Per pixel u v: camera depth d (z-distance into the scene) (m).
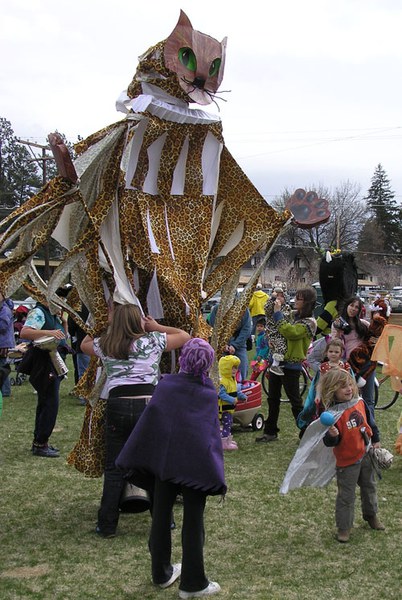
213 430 3.70
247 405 7.85
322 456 4.65
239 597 3.68
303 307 7.34
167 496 3.76
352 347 6.70
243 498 5.43
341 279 7.34
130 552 4.33
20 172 47.97
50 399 6.61
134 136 5.14
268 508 5.20
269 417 7.42
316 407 6.09
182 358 3.80
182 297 5.10
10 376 12.01
